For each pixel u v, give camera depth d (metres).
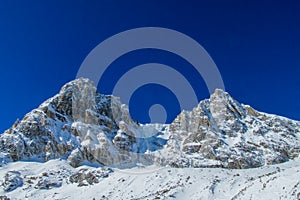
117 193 102.62
